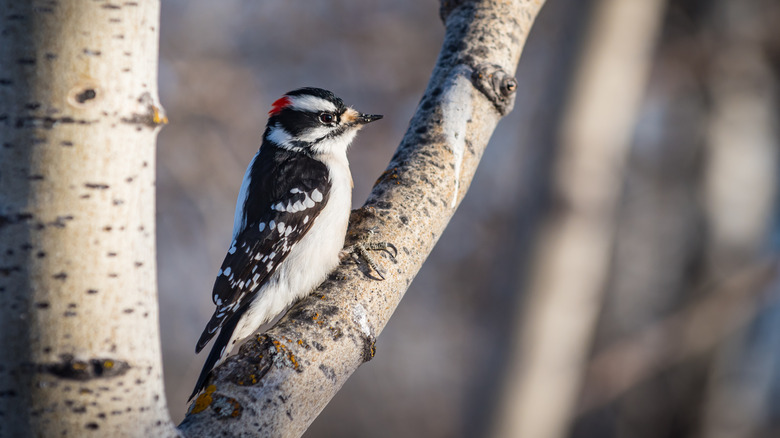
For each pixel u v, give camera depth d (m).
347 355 4.38
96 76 3.07
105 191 3.10
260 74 23.38
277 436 3.86
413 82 23.73
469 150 5.30
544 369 12.59
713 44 17.72
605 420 18.31
